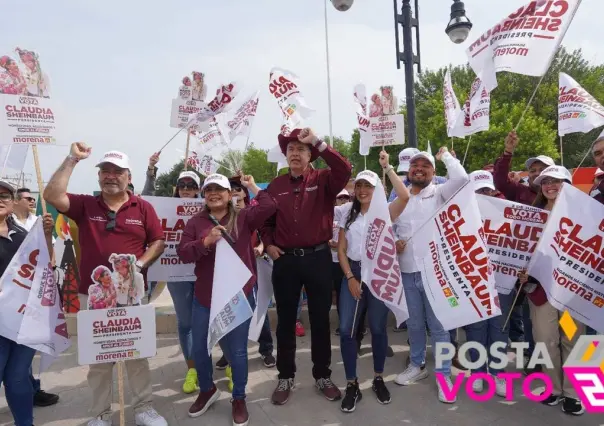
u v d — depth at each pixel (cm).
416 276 387
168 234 418
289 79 512
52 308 314
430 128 2194
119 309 297
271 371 448
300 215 369
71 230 590
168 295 720
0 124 330
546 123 2278
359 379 423
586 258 328
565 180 382
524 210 376
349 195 580
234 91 514
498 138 1916
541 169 455
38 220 312
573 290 331
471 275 349
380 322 375
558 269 336
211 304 324
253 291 354
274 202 360
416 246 373
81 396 399
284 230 373
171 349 511
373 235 350
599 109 521
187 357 410
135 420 346
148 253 330
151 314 303
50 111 353
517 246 377
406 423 340
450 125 574
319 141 352
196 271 353
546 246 346
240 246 346
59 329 318
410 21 713
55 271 339
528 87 2384
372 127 525
